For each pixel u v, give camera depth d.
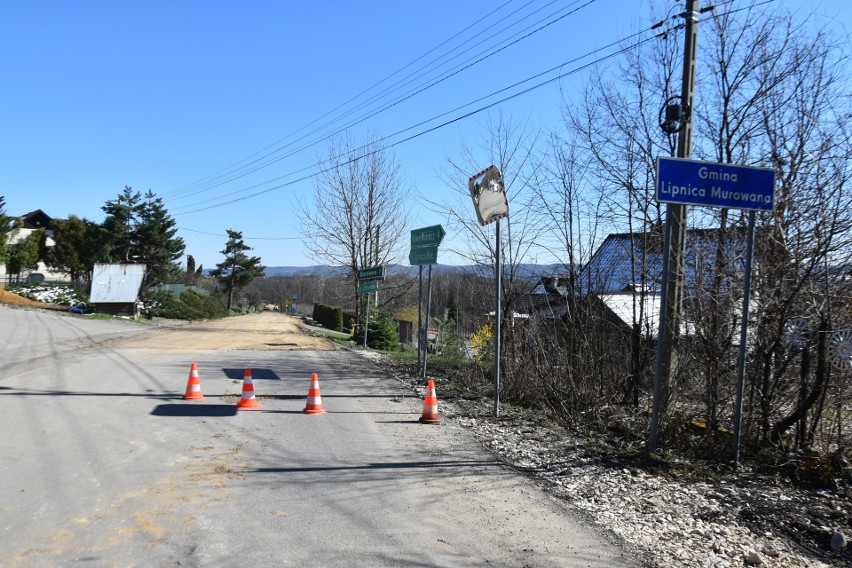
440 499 5.45
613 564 4.23
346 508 5.11
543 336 10.92
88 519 4.61
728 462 6.87
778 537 4.91
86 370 12.88
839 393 6.57
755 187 6.60
